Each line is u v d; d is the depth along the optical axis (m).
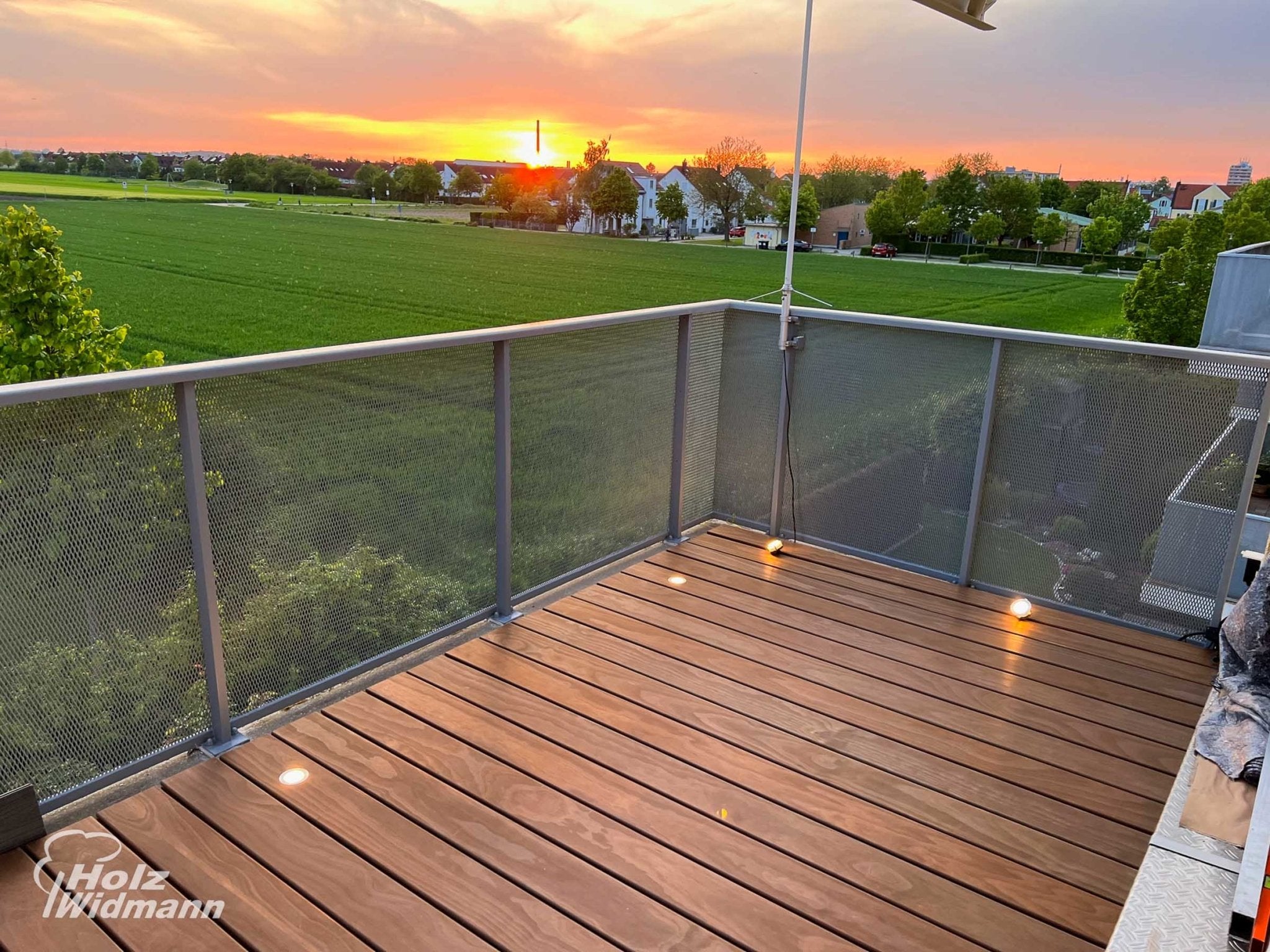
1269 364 2.37
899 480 3.10
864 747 2.08
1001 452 2.87
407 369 2.20
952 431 2.95
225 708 1.97
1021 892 1.63
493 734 2.08
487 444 2.50
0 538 1.53
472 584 2.58
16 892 1.54
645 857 1.69
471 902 1.55
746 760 2.01
